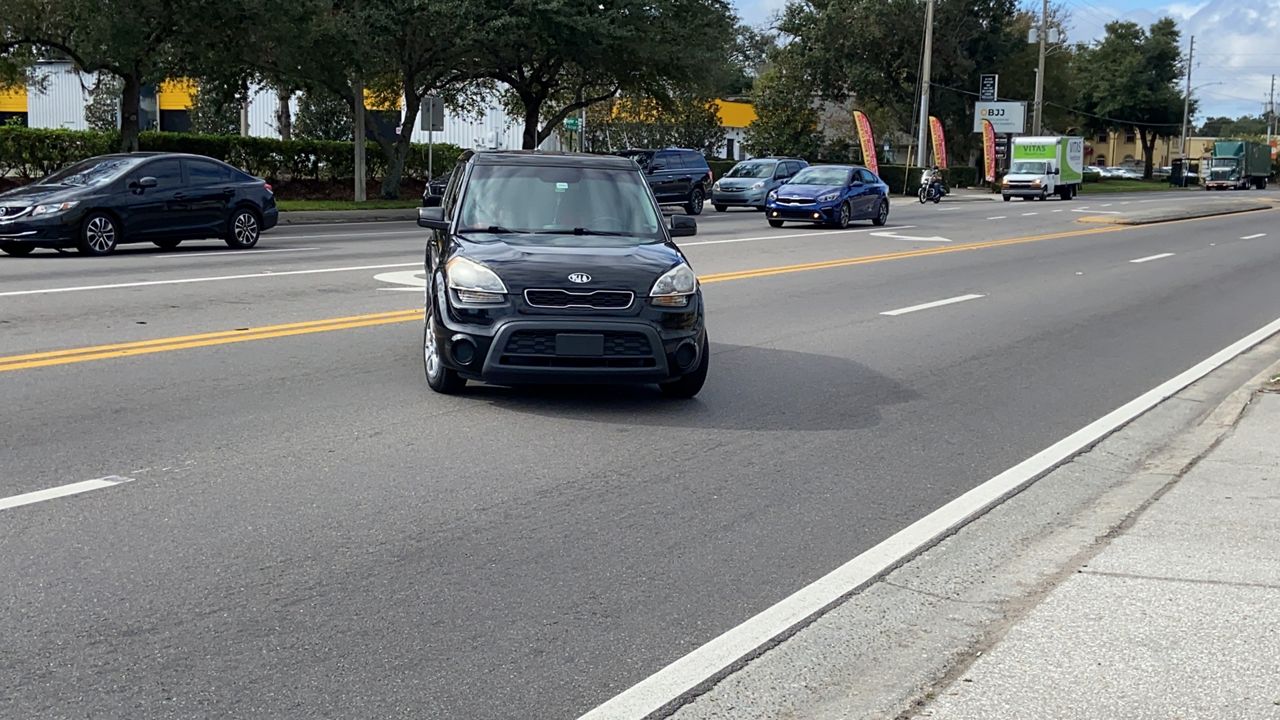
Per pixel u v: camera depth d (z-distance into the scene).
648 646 4.71
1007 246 25.62
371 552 5.67
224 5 27.80
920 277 18.89
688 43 39.00
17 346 10.27
